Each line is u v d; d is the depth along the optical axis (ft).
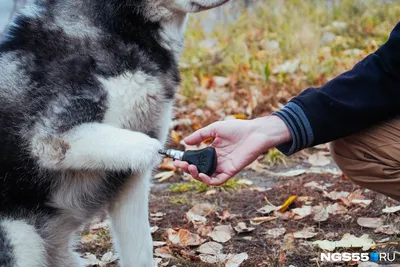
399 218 5.87
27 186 4.62
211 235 5.77
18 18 4.82
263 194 6.65
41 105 4.49
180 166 4.33
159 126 4.93
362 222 5.84
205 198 6.66
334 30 11.59
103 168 4.47
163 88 4.81
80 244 5.83
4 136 4.55
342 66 9.87
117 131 4.45
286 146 4.49
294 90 9.27
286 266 5.25
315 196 6.48
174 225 6.15
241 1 12.78
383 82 4.38
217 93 9.46
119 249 5.15
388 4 12.34
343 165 4.76
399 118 4.50
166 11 4.79
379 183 4.63
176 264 5.44
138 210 5.03
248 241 5.70
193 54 10.77
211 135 4.47
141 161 4.40
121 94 4.56
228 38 11.48
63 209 4.79
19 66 4.62
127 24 4.70
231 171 4.38
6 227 4.56
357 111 4.38
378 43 10.78
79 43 4.60
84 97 4.46
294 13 12.12
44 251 4.73
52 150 4.43
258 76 9.81
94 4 4.69
